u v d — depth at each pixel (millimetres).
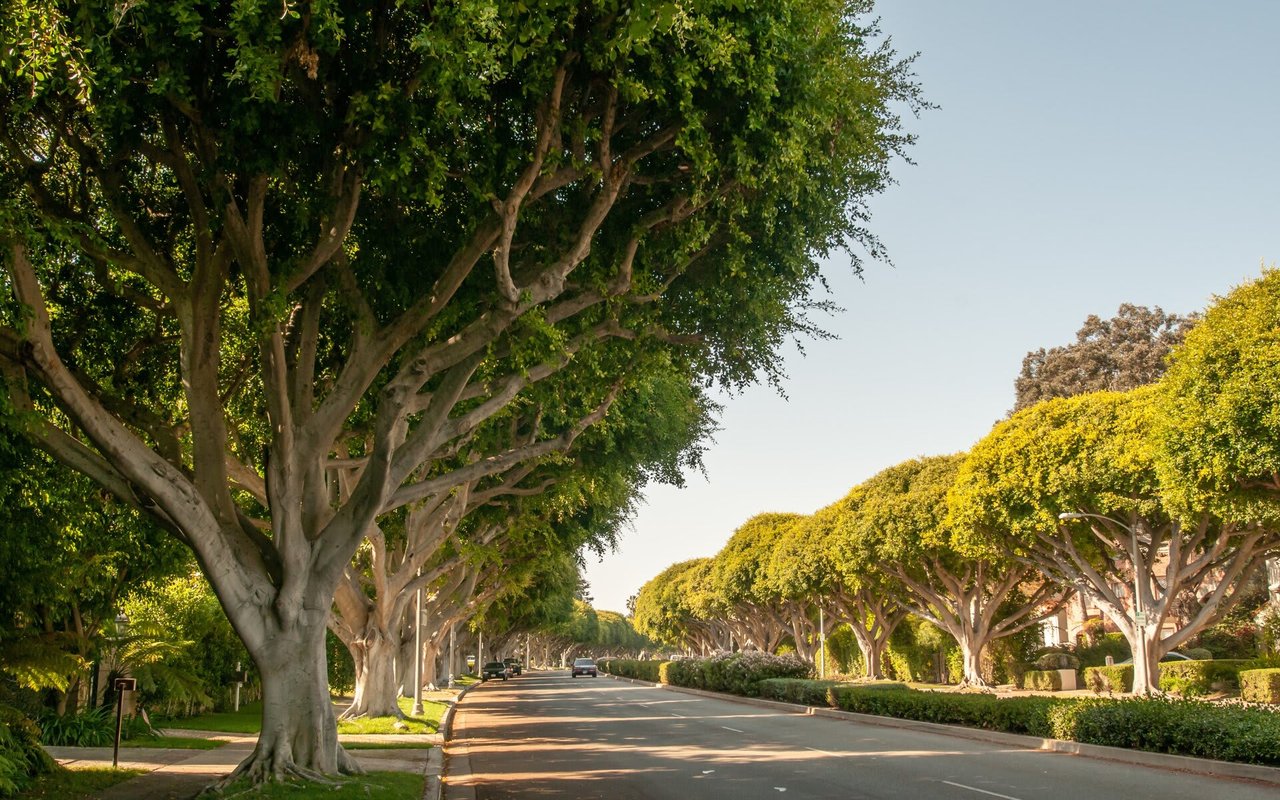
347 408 14070
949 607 50281
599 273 14594
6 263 11070
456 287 13602
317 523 14617
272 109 11414
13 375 11773
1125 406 33094
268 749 13328
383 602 28656
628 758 18625
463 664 95312
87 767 15328
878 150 16156
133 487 13219
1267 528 30656
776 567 61531
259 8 9578
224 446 13789
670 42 11961
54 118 12391
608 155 13047
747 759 17984
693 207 13398
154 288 16609
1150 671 33812
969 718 23641
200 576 30984
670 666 57531
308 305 14742
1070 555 36969
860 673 71625
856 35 14609
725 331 17062
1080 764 16656
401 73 12109
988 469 36281
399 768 16266
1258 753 14578
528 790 14406
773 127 12992
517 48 10422
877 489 48000
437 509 29719
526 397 18969
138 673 21609
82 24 9836
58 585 17109
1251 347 23344
